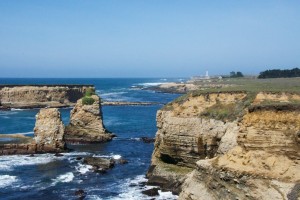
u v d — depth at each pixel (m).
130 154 68.50
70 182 50.41
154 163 52.72
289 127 25.70
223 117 47.59
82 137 79.81
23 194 45.56
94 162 59.78
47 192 46.25
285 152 25.28
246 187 25.33
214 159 28.84
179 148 50.47
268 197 24.11
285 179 24.19
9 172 55.00
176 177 47.22
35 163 60.38
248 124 27.25
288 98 47.91
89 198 43.97
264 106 27.17
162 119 53.66
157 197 44.00
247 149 26.86
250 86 63.19
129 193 45.62
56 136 69.25
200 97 52.50
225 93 51.41
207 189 27.94
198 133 48.75
